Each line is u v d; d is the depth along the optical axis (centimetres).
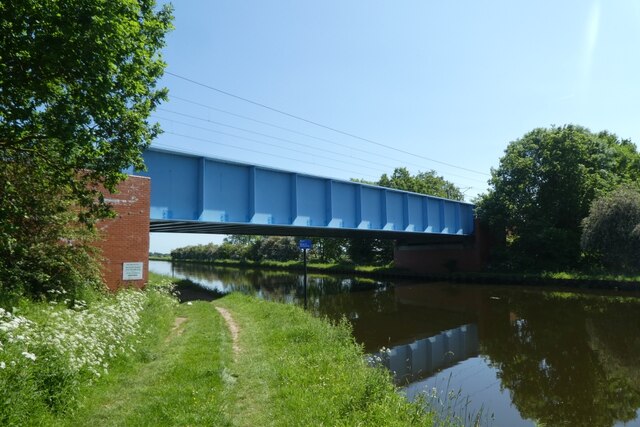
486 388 1018
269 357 890
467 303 2416
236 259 8131
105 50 669
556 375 1120
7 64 656
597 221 2861
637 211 2723
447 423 691
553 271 3259
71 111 727
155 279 2325
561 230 3341
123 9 721
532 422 819
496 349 1398
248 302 1823
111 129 826
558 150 3509
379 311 2162
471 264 3900
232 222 2158
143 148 930
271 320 1320
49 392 553
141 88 802
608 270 3014
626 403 925
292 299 2594
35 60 650
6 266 1022
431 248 4244
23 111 684
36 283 1077
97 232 1255
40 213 1061
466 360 1269
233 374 761
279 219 2406
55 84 735
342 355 898
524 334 1617
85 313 845
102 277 1374
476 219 3894
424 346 1448
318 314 2044
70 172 861
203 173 2022
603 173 3528
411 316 2017
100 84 700
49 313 798
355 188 2880
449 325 1809
